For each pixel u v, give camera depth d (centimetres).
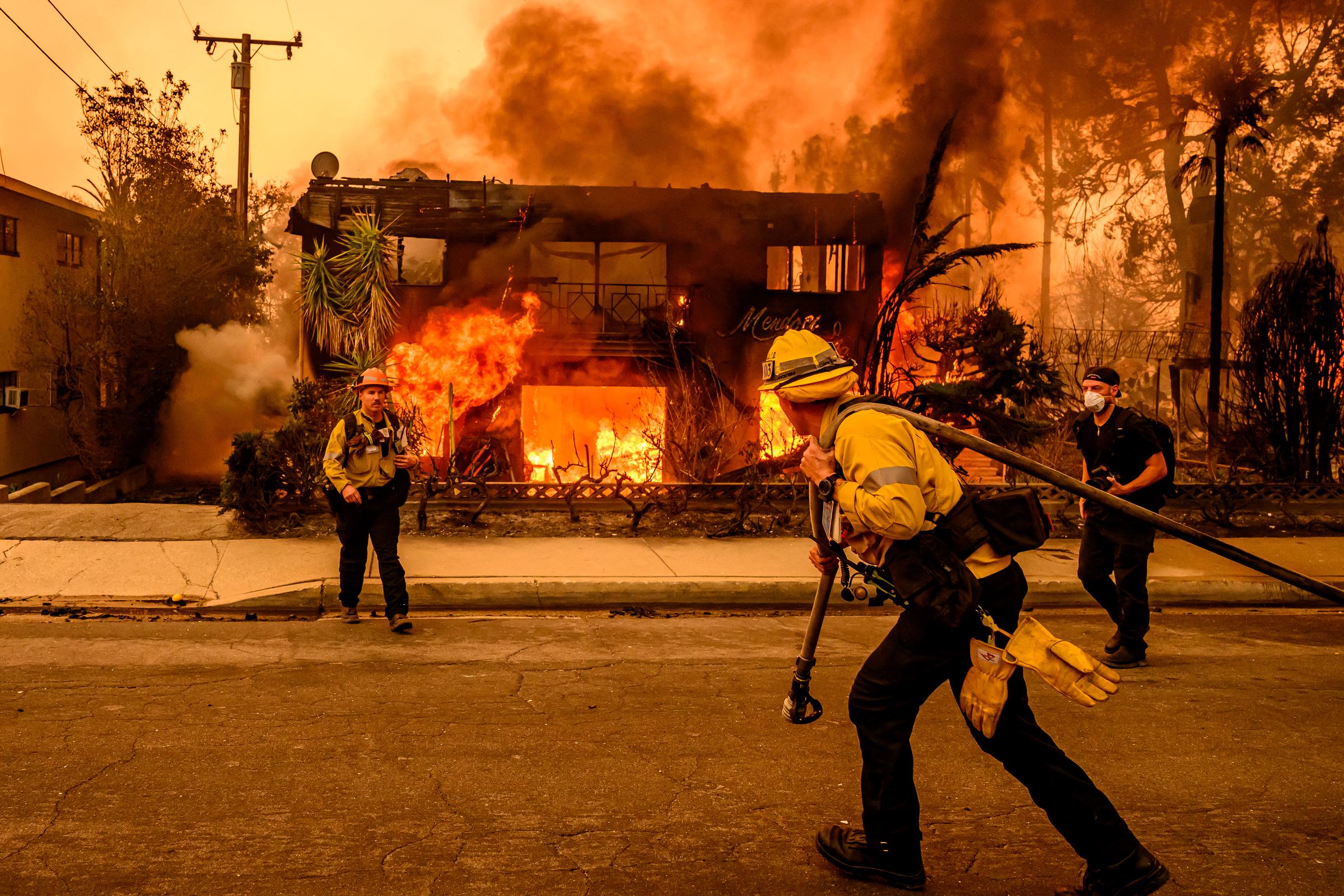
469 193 1802
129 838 362
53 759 434
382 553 680
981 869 356
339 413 1131
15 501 1295
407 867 346
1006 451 315
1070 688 295
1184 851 375
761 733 491
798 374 324
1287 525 1111
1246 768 463
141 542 888
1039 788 318
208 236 2252
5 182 1952
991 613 313
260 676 564
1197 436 1962
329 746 459
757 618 759
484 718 504
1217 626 762
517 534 972
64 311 2003
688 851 363
